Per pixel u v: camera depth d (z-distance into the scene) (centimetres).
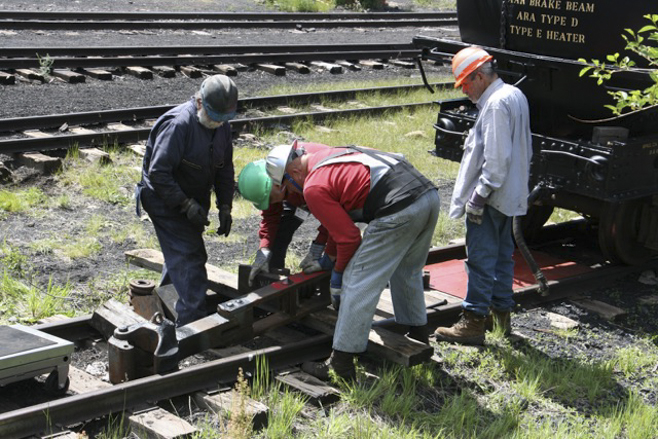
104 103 1134
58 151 937
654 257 756
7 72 1216
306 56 1545
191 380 458
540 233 800
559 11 642
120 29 1642
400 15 2273
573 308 641
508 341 566
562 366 541
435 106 1312
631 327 625
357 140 1098
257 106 1211
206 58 1405
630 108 620
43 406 403
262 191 480
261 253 528
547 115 697
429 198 467
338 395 471
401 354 483
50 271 650
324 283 543
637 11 594
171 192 496
